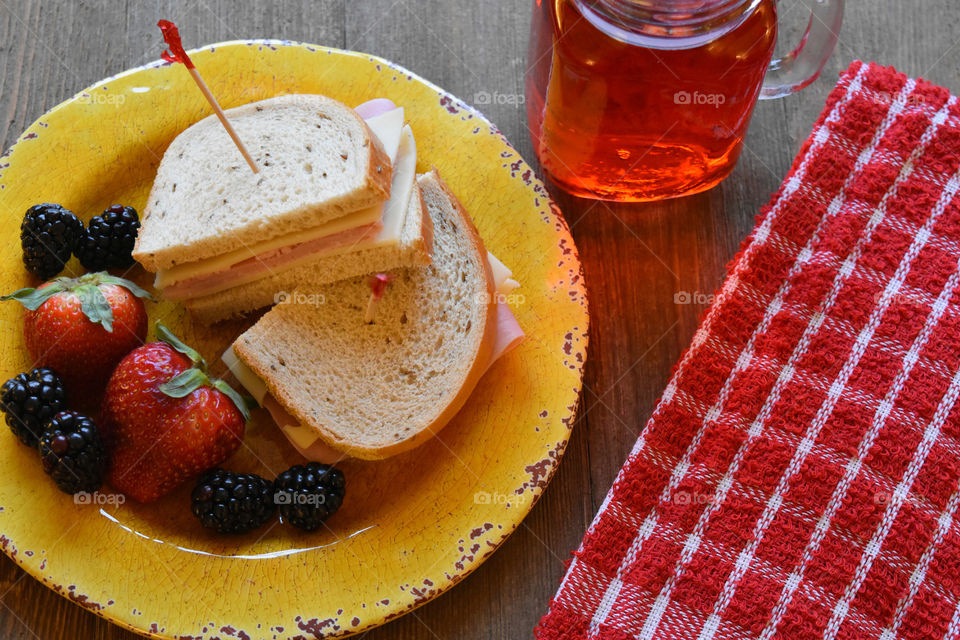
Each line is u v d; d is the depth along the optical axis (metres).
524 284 0.79
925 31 0.85
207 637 0.72
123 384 0.73
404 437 0.75
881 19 0.85
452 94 0.85
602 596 0.74
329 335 0.78
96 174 0.80
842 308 0.77
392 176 0.79
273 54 0.82
